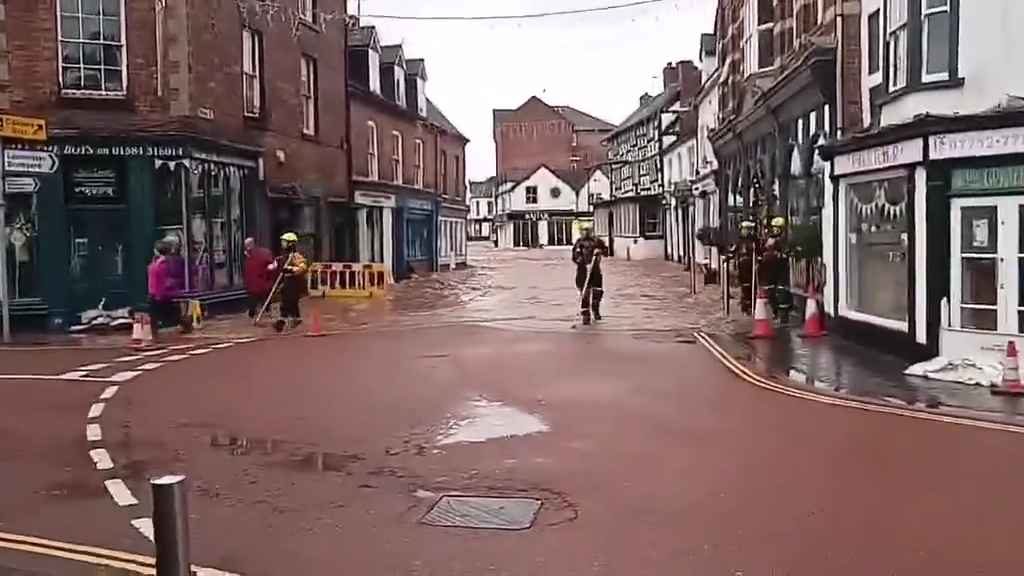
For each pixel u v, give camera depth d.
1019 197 11.80
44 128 17.00
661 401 10.65
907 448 8.33
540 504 6.90
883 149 13.69
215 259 21.09
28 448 8.83
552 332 17.67
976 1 12.27
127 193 19.14
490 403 10.66
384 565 5.75
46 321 18.58
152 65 19.64
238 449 8.70
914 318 13.12
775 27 21.44
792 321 18.17
